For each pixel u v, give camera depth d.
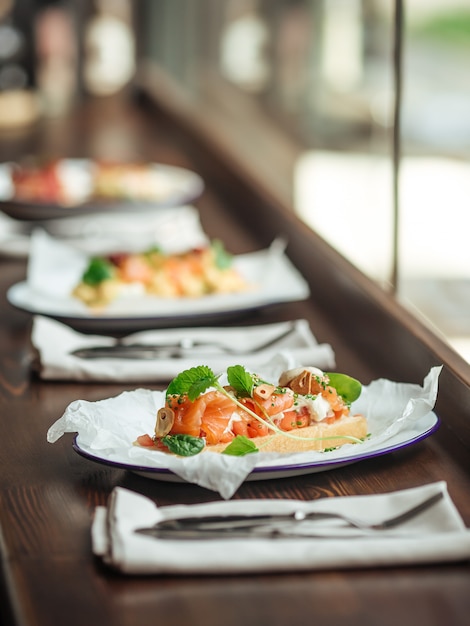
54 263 1.71
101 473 1.16
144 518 1.01
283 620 0.94
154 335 1.47
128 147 3.04
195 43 3.34
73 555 1.03
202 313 1.56
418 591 0.97
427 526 1.01
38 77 4.34
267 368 1.27
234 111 2.88
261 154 2.66
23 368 1.44
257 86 2.63
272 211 1.96
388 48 1.87
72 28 4.40
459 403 1.21
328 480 1.13
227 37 2.88
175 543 0.99
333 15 2.12
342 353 1.47
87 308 1.58
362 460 1.17
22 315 1.65
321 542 0.99
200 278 1.63
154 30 4.13
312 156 2.26
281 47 2.43
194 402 1.12
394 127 1.59
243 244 1.98
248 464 1.06
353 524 1.00
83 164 2.46
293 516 1.01
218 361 1.36
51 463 1.19
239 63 2.78
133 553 0.98
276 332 1.46
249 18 2.64
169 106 3.42
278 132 2.50
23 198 2.19
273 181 2.56
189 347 1.42
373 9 1.92
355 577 0.98
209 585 0.98
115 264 1.63
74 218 2.13
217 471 1.06
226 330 1.48
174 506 1.04
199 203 2.33
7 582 0.99
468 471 1.15
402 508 1.02
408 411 1.16
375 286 1.53
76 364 1.38
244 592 0.97
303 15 2.27
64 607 0.96
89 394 1.36
